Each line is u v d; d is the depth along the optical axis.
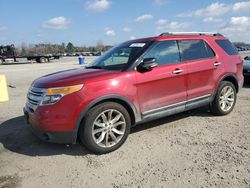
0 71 22.56
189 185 3.64
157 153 4.64
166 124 6.05
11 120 6.84
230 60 6.58
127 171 4.09
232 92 6.66
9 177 4.05
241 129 5.67
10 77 17.28
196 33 6.24
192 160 4.34
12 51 41.72
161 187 3.62
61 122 4.41
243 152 4.57
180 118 6.43
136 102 4.97
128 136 5.42
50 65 31.52
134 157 4.52
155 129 5.77
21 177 4.04
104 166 4.27
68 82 4.51
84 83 4.51
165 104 5.38
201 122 6.14
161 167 4.15
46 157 4.66
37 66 29.89
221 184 3.63
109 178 3.92
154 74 5.15
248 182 3.66
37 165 4.39
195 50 5.97
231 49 6.80
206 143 4.99
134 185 3.70
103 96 4.58
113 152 4.74
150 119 5.24
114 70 5.02
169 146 4.90
